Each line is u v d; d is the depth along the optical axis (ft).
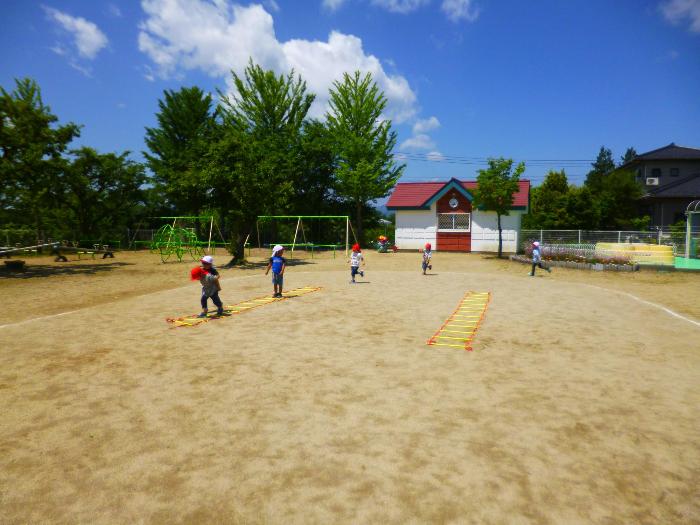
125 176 124.67
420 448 14.71
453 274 65.51
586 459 14.03
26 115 78.33
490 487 12.50
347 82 122.52
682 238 96.43
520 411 17.63
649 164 163.22
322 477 13.03
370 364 23.50
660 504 11.78
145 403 18.52
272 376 21.71
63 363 23.77
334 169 129.90
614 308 38.63
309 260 91.09
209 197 80.53
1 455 14.39
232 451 14.57
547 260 75.51
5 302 43.80
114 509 11.63
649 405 18.21
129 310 38.37
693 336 29.12
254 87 128.88
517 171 88.53
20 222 134.31
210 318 34.71
